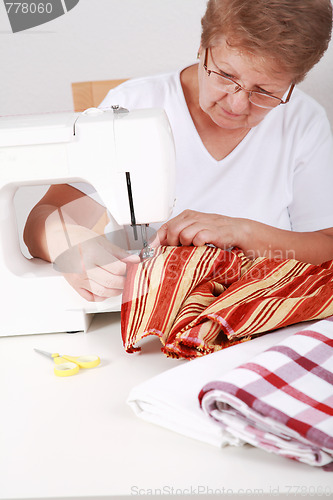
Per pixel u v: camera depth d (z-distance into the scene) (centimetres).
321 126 164
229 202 161
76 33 213
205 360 87
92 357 101
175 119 158
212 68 124
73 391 91
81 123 105
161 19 210
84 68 217
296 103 162
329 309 102
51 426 81
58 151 105
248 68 116
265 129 160
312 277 113
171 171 109
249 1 107
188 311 100
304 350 83
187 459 73
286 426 70
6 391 92
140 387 81
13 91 221
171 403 77
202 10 207
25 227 121
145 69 216
